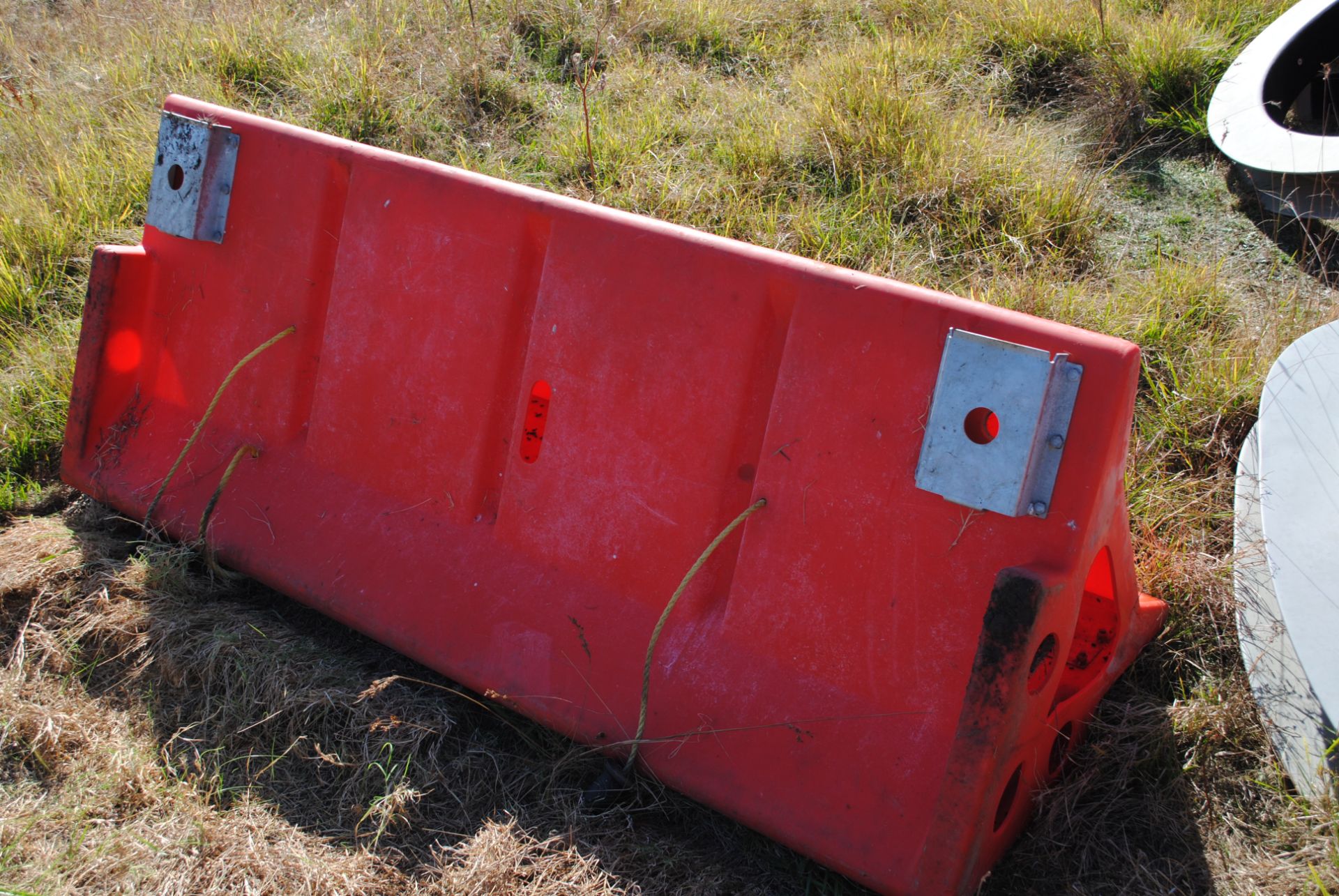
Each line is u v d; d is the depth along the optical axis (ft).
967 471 7.89
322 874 8.31
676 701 9.09
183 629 10.48
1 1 26.07
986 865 7.79
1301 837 8.34
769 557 8.87
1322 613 9.02
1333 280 14.40
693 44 20.99
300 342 11.50
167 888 8.20
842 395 8.56
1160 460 12.06
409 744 9.36
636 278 9.53
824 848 8.19
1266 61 17.07
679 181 16.52
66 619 10.71
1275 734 9.05
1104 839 8.54
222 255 11.96
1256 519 10.41
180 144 12.00
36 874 8.29
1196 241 15.48
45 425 14.02
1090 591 9.42
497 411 10.33
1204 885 8.20
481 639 9.92
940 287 14.38
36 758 9.37
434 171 10.62
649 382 9.48
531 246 10.19
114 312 12.26
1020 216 15.29
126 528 12.44
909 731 8.23
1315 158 14.73
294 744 9.30
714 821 9.05
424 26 21.27
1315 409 10.05
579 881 8.29
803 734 8.55
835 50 19.81
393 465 10.84
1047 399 7.62
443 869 8.41
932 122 16.89
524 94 19.63
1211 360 12.80
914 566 8.27
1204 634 10.27
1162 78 18.01
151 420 12.46
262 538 11.22
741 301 9.08
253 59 20.94
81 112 20.24
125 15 24.16
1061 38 19.13
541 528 10.00
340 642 10.88
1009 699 7.22
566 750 9.50
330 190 11.30
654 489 9.48
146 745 9.57
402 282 10.77
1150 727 9.24
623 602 9.61
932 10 20.93
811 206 15.90
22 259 16.44
